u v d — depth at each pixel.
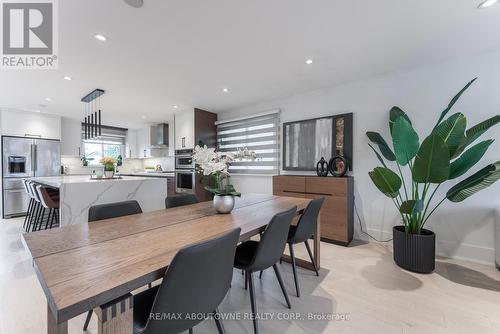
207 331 1.50
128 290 0.77
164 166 6.55
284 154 4.00
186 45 2.25
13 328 1.49
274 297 1.88
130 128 6.92
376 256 2.65
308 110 3.73
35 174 4.86
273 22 1.90
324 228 3.14
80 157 6.07
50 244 1.11
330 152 3.45
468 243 2.51
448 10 1.75
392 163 2.96
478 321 1.56
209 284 0.97
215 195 1.87
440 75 2.67
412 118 2.83
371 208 3.14
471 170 2.50
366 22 1.90
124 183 3.01
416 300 1.81
